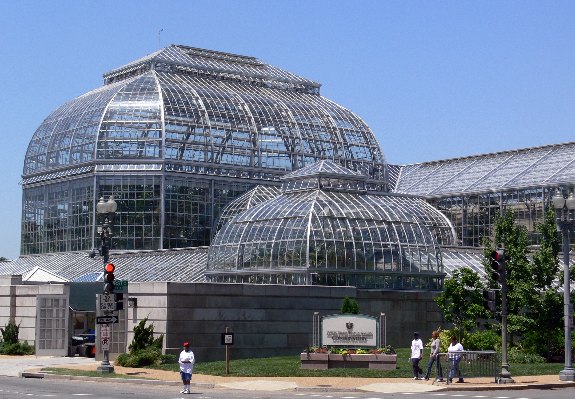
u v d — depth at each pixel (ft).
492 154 373.40
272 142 346.54
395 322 222.07
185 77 360.89
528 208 327.47
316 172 250.37
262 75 382.22
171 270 261.03
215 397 119.96
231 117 341.21
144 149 326.03
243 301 193.67
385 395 125.80
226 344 154.10
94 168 326.03
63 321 206.18
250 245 237.45
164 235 321.52
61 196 341.00
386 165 375.66
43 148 352.28
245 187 338.34
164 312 182.91
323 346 161.58
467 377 150.00
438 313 229.04
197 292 186.80
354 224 232.94
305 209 233.96
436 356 145.79
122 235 321.93
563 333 187.62
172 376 153.07
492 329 195.52
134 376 152.97
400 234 237.45
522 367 167.02
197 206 328.70
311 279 221.87
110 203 161.27
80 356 206.80
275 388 134.62
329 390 132.46
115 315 166.50
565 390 137.39
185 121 330.95
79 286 211.82
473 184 350.84
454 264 265.75
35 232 352.08
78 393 124.98
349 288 212.84
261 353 195.62
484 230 342.03
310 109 365.61
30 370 166.20
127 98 333.21
